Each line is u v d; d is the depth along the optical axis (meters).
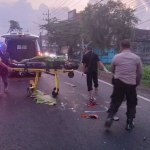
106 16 18.20
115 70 4.73
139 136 4.41
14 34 11.12
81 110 6.08
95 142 4.11
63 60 7.43
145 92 8.75
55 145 3.98
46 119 5.32
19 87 9.01
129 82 4.52
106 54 26.86
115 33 18.59
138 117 5.56
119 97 4.66
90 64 6.81
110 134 4.49
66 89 8.79
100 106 6.50
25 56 11.43
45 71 7.33
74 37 28.84
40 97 7.19
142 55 31.91
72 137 4.32
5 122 5.08
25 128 4.75
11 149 3.81
